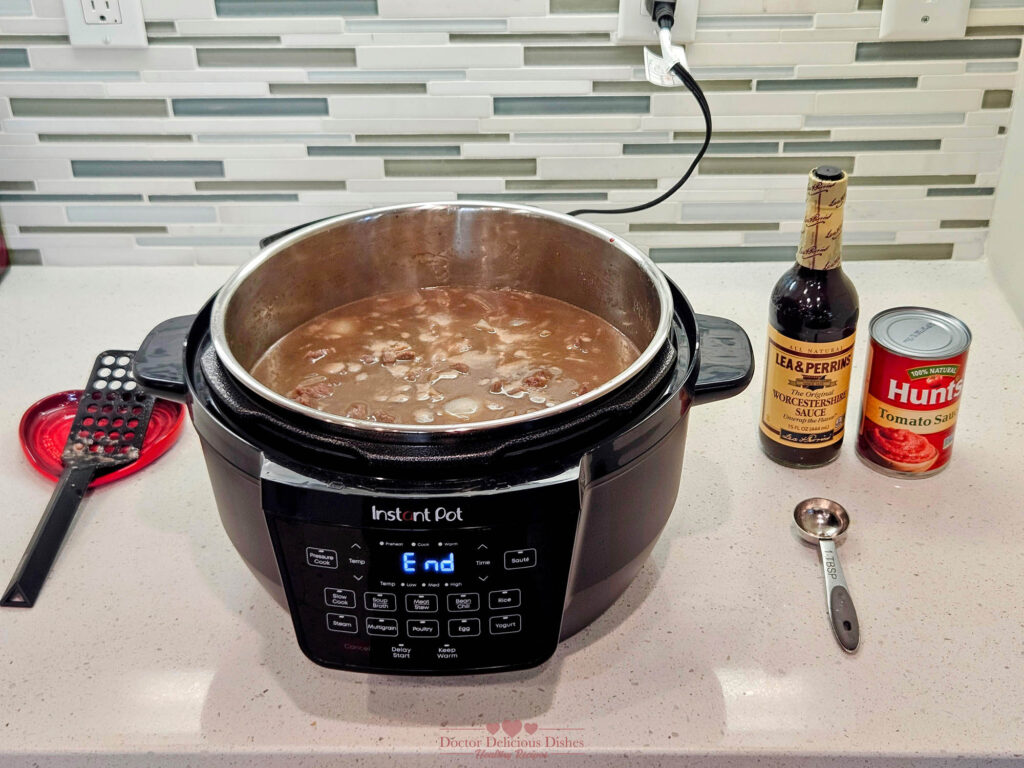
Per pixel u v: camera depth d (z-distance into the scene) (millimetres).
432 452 784
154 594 1010
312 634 843
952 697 893
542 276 1162
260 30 1322
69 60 1347
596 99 1366
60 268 1515
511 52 1331
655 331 991
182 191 1447
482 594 812
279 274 1070
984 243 1470
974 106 1362
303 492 782
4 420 1227
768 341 1112
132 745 865
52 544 1046
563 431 797
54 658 942
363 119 1384
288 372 1055
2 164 1427
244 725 884
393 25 1315
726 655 940
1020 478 1123
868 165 1411
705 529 1076
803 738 863
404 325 1135
